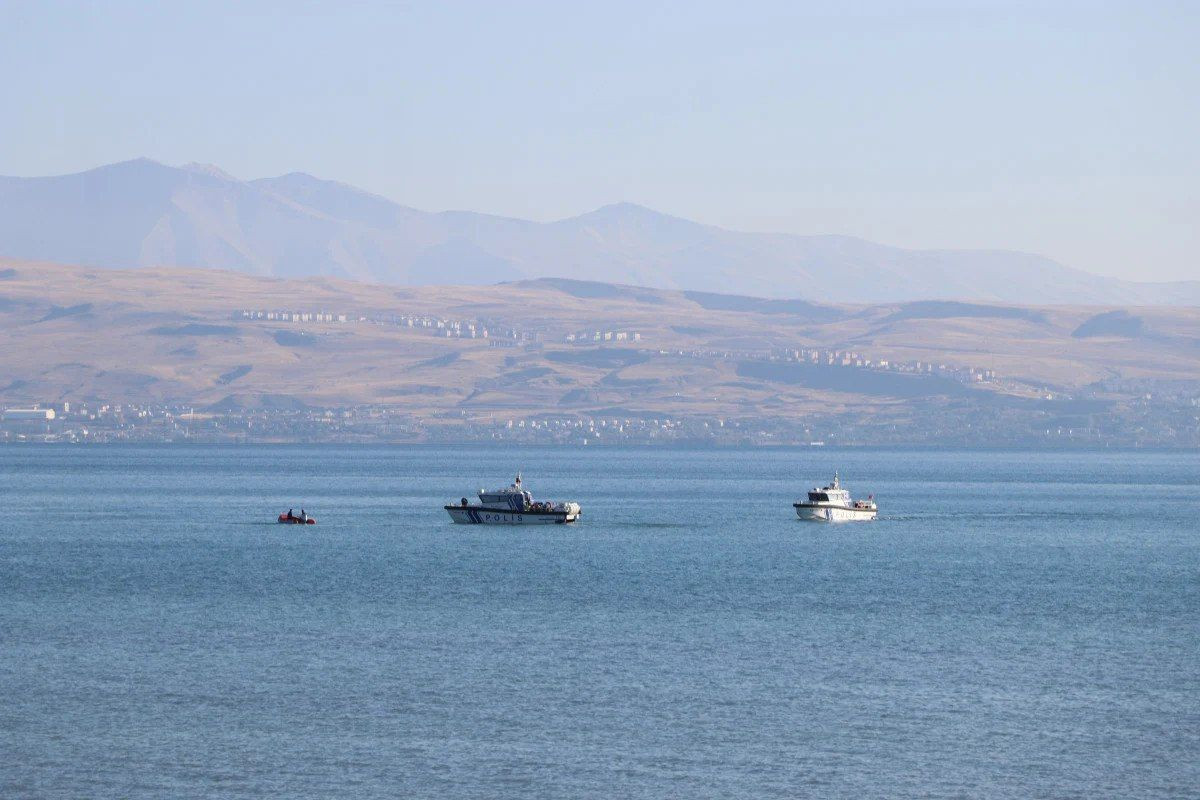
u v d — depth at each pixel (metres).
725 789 158.38
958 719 187.62
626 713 189.50
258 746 172.75
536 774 162.88
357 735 178.00
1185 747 175.00
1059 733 180.88
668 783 160.12
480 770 164.12
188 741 174.62
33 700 194.50
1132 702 197.75
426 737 177.38
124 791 156.12
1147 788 159.75
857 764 167.50
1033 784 160.75
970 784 160.75
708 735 179.25
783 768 165.75
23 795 154.75
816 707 193.50
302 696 197.62
